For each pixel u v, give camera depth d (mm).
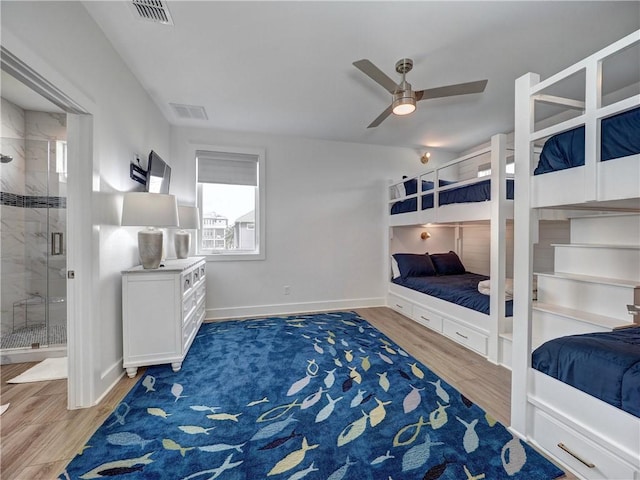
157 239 2301
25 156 2848
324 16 1770
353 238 4270
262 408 1758
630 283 1909
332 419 1646
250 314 3846
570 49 2082
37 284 2803
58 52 1471
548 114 3229
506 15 1752
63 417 1660
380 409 1742
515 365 1554
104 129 1931
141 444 1438
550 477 1241
